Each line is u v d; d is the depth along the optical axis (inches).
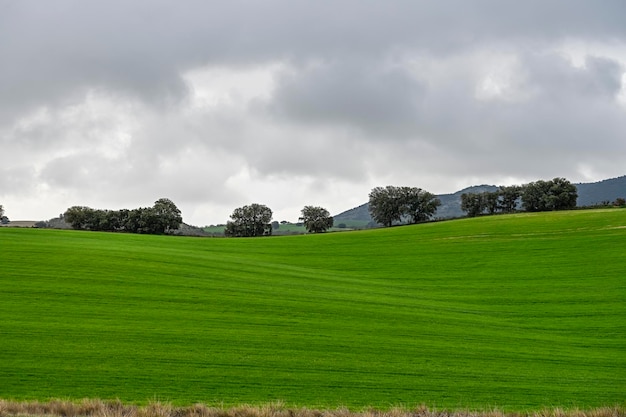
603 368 1085.8
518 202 5502.0
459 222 4168.3
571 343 1323.8
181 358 1016.9
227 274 2011.6
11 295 1455.5
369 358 1082.7
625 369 1081.4
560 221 3673.7
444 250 3011.8
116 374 911.7
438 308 1690.5
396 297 1843.0
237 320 1337.4
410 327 1381.6
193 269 2047.2
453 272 2445.9
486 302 1860.2
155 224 5383.9
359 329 1325.0
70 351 1025.5
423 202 5836.6
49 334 1129.4
